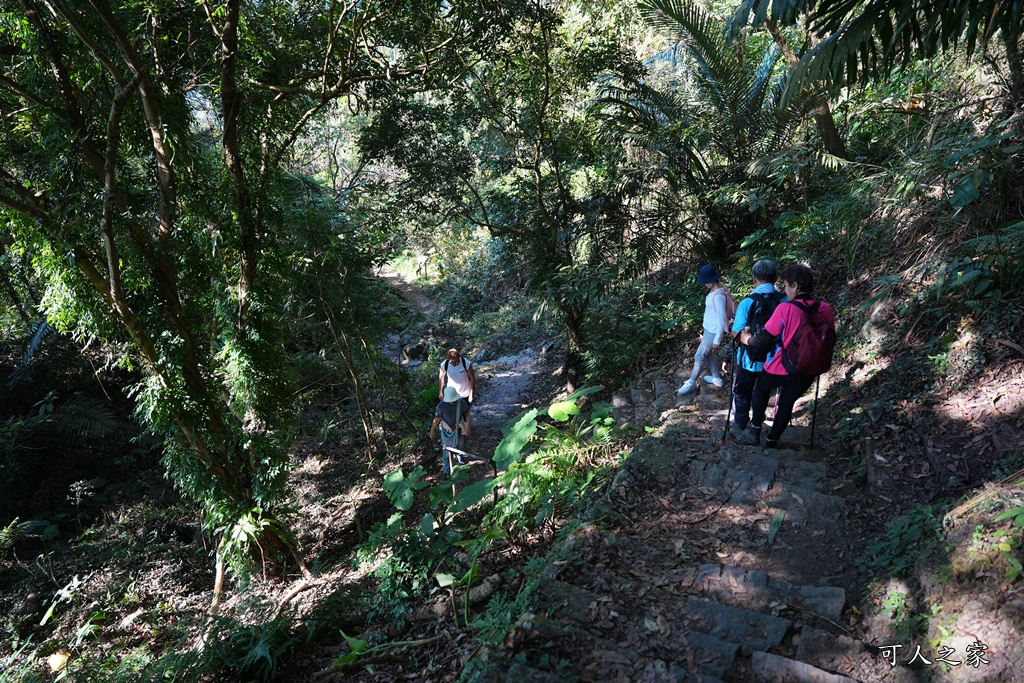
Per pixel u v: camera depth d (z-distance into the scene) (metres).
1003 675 2.68
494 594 4.71
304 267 9.86
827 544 3.98
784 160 8.54
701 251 10.70
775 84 10.12
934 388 5.00
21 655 7.47
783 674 3.07
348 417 13.12
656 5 9.89
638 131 10.55
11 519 10.24
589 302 10.88
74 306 6.75
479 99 10.62
